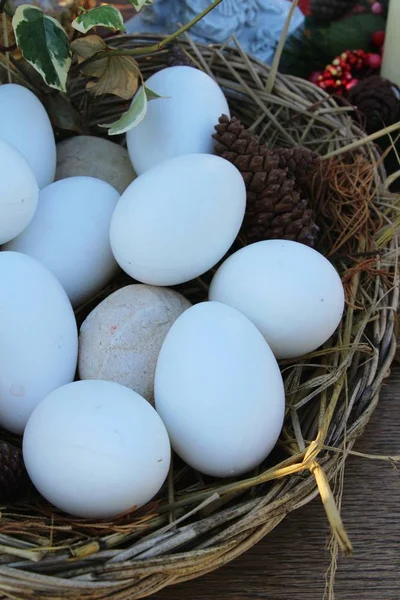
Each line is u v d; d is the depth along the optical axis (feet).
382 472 1.37
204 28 1.91
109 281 1.48
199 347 1.23
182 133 1.49
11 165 1.32
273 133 1.66
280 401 1.25
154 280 1.37
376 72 1.93
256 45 1.96
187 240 1.34
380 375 1.37
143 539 1.18
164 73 1.52
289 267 1.32
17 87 1.48
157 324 1.34
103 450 1.16
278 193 1.45
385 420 1.44
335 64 1.90
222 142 1.47
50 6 1.65
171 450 1.29
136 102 1.42
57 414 1.19
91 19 1.39
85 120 1.68
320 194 1.55
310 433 1.32
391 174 1.65
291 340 1.33
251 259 1.34
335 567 1.20
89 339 1.35
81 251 1.41
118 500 1.18
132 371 1.32
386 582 1.26
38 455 1.19
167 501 1.26
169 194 1.33
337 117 1.66
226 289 1.35
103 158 1.57
